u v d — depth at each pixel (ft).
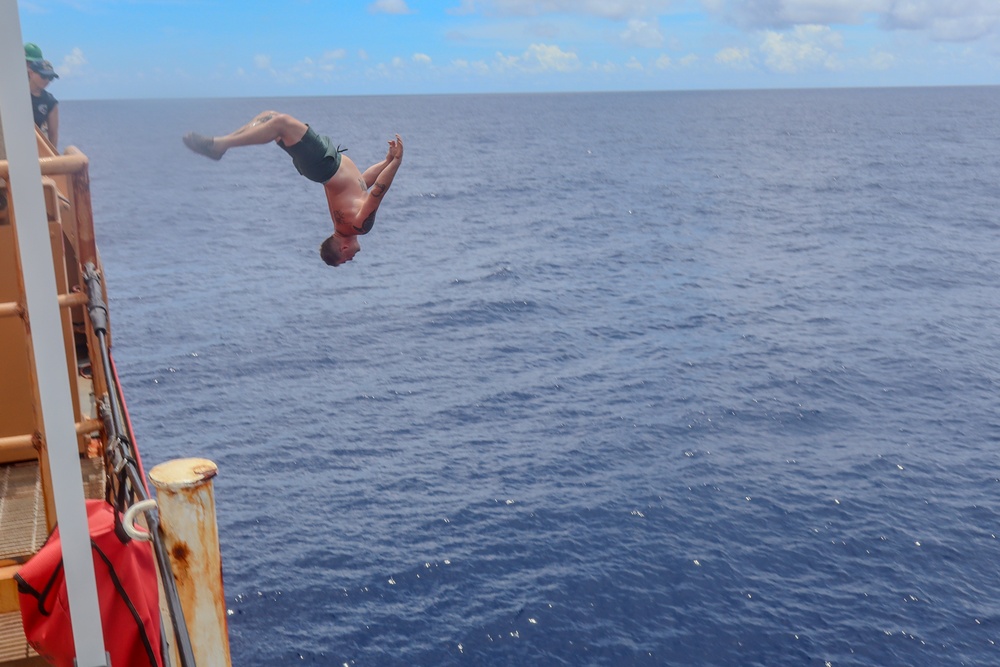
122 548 10.79
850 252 158.51
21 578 10.61
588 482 56.13
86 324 16.63
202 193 261.44
